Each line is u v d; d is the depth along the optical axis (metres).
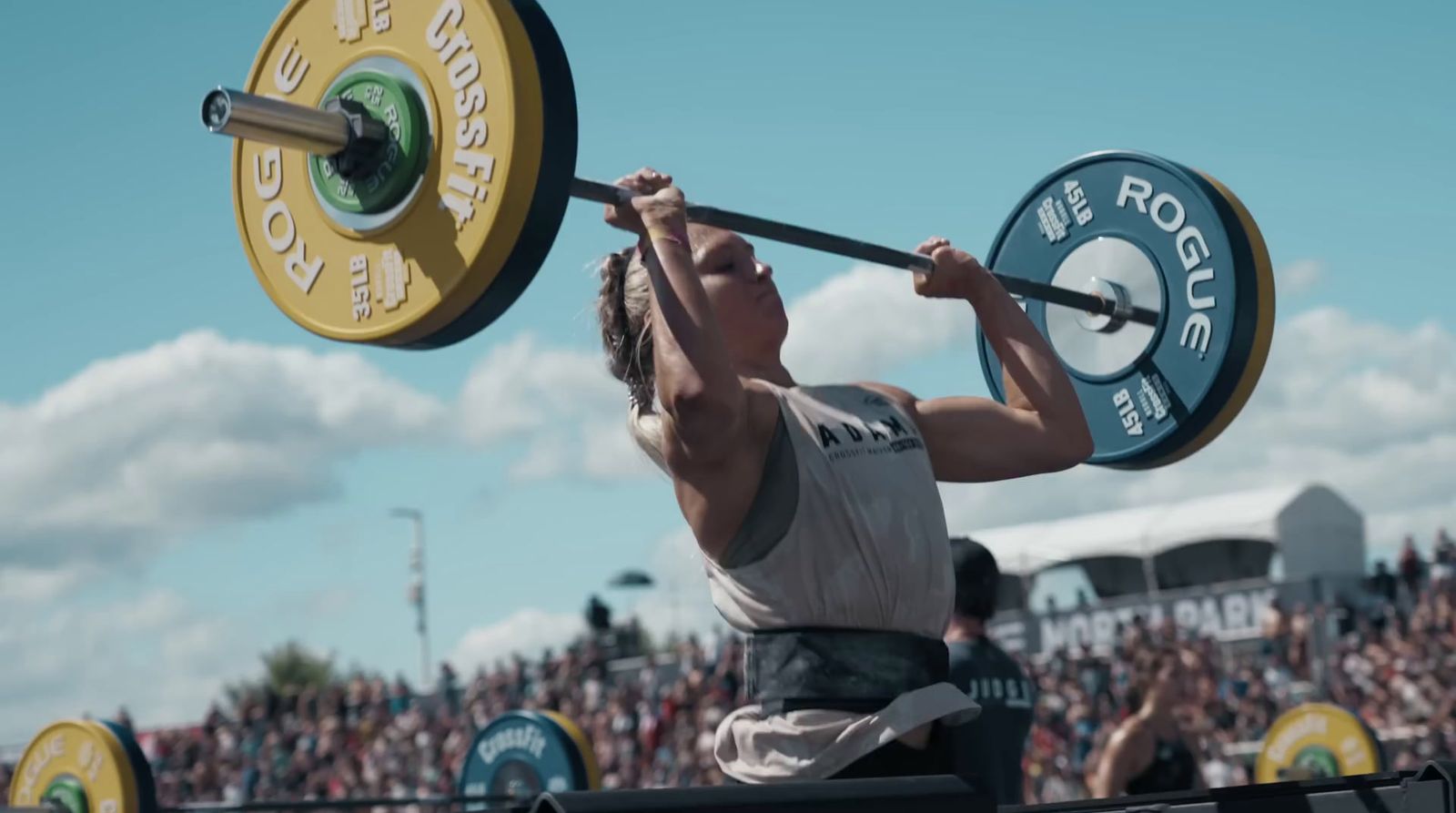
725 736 2.68
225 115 2.72
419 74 2.79
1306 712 8.38
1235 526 24.69
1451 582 20.23
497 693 25.06
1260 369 3.72
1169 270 3.79
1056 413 2.93
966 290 3.10
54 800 6.49
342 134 2.82
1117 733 6.01
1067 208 4.02
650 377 2.87
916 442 2.73
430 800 6.17
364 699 25.81
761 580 2.59
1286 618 20.78
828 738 2.53
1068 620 23.09
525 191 2.64
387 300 2.82
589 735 22.86
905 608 2.60
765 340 2.83
